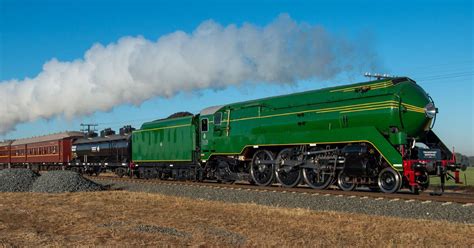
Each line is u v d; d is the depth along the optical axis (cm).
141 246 970
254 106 2364
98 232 1135
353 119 1895
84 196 2072
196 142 2777
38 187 2430
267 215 1366
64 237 1077
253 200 1759
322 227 1152
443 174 1770
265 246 948
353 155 1819
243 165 2464
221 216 1370
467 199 1485
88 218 1374
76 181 2434
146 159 3322
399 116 1764
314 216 1322
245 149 2386
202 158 2689
